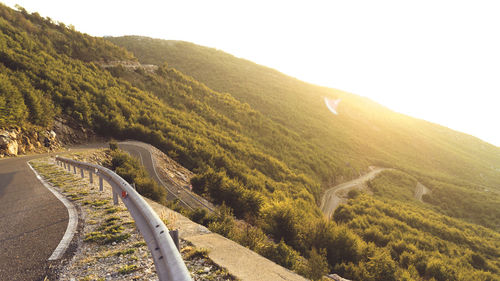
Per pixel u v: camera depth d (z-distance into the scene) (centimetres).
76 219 502
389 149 15862
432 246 2908
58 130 3353
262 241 620
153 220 258
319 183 7394
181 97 8581
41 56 5259
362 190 8069
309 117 15600
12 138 2248
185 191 2078
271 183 4497
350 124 17438
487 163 19312
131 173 1291
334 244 1081
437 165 16138
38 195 735
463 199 8650
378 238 2436
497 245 4041
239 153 5538
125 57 9544
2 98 2369
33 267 298
